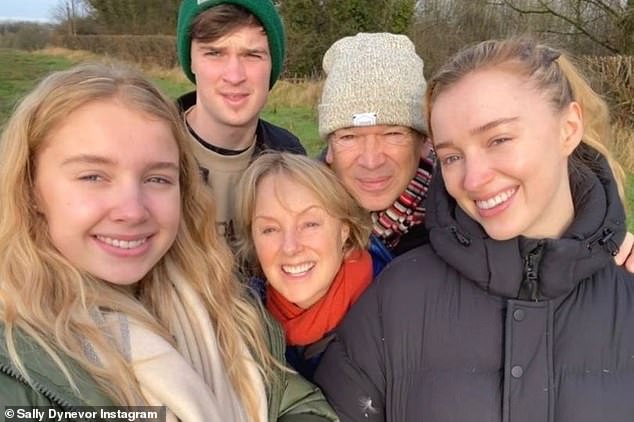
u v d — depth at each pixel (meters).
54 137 0.50
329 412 0.58
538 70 0.53
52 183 0.50
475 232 0.54
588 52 3.79
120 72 0.55
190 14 0.90
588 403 0.49
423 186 0.76
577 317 0.51
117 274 0.51
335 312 0.67
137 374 0.49
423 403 0.53
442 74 0.55
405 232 0.77
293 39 5.52
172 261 0.60
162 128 0.53
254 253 0.70
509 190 0.52
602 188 0.55
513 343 0.51
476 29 4.15
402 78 0.73
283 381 0.60
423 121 0.73
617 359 0.50
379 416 0.56
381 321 0.57
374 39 0.76
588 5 3.74
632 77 2.77
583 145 0.58
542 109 0.52
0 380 0.44
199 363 0.55
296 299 0.67
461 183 0.54
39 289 0.50
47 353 0.46
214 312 0.60
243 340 0.60
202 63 0.89
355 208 0.70
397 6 5.21
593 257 0.51
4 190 0.51
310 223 0.66
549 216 0.54
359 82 0.72
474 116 0.52
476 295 0.54
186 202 0.62
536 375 0.50
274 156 0.71
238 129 0.89
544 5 3.81
